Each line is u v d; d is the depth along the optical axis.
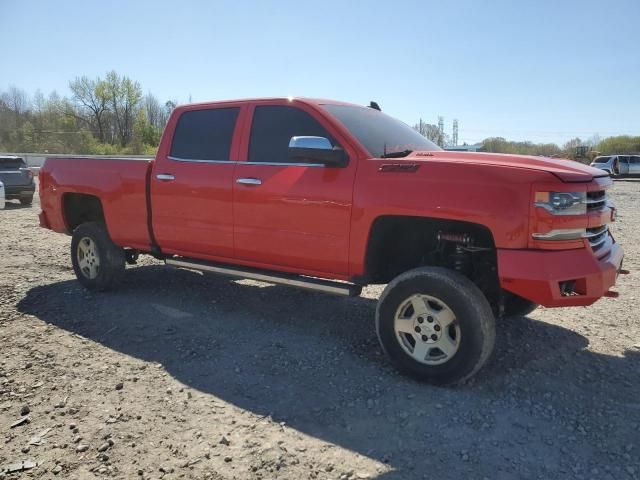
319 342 4.69
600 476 2.81
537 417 3.40
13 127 69.88
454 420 3.35
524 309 4.95
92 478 2.78
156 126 69.44
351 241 4.17
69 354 4.42
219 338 4.79
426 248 4.49
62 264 7.76
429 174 3.82
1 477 2.77
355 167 4.19
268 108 4.86
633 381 3.92
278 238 4.60
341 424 3.32
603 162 35.66
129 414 3.44
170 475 2.81
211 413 3.46
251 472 2.84
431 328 3.81
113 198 5.87
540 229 3.48
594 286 3.58
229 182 4.88
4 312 5.48
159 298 6.01
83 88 66.31
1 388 3.78
